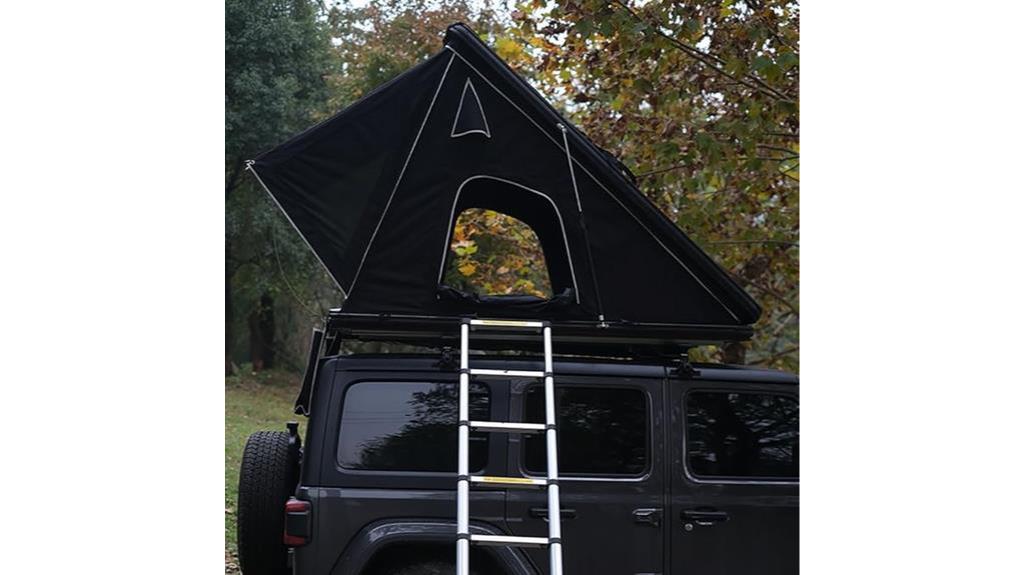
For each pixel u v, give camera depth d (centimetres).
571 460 518
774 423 541
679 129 986
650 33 842
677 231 548
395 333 550
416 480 506
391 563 512
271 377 2511
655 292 551
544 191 548
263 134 2012
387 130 545
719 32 893
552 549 453
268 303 2594
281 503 537
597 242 548
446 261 546
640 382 532
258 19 1967
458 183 545
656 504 519
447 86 546
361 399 516
